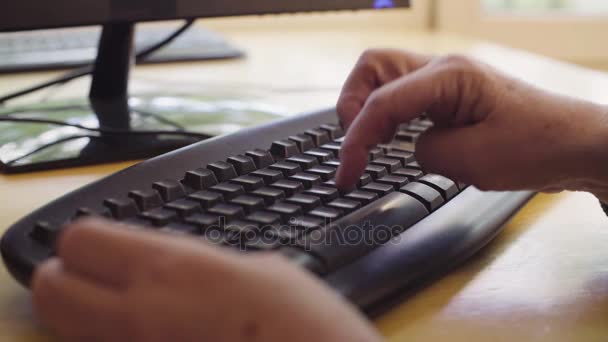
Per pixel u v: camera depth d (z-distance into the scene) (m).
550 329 0.35
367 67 0.50
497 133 0.41
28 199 0.49
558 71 1.01
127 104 0.73
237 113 0.71
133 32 0.73
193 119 0.68
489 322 0.35
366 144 0.41
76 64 0.98
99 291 0.25
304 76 0.98
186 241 0.26
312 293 0.24
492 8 1.63
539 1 1.64
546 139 0.41
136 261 0.25
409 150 0.52
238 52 1.12
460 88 0.40
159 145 0.59
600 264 0.42
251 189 0.43
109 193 0.40
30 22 0.57
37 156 0.57
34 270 0.34
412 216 0.42
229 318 0.23
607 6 1.66
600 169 0.41
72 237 0.26
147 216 0.38
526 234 0.47
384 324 0.35
